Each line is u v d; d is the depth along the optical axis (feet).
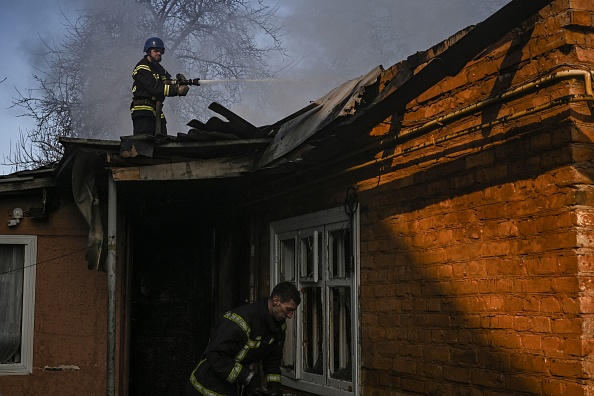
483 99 16.47
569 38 14.21
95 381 28.99
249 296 29.96
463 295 16.84
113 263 23.36
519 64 15.40
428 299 18.13
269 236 28.63
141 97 27.04
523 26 15.28
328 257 24.06
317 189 24.39
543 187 14.58
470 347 16.46
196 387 17.12
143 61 27.17
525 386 14.69
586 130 14.03
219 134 23.06
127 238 30.63
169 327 33.76
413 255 18.92
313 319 25.44
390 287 19.89
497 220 15.85
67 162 25.14
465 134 16.66
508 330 15.31
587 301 13.51
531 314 14.70
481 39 15.71
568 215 13.89
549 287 14.26
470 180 16.80
